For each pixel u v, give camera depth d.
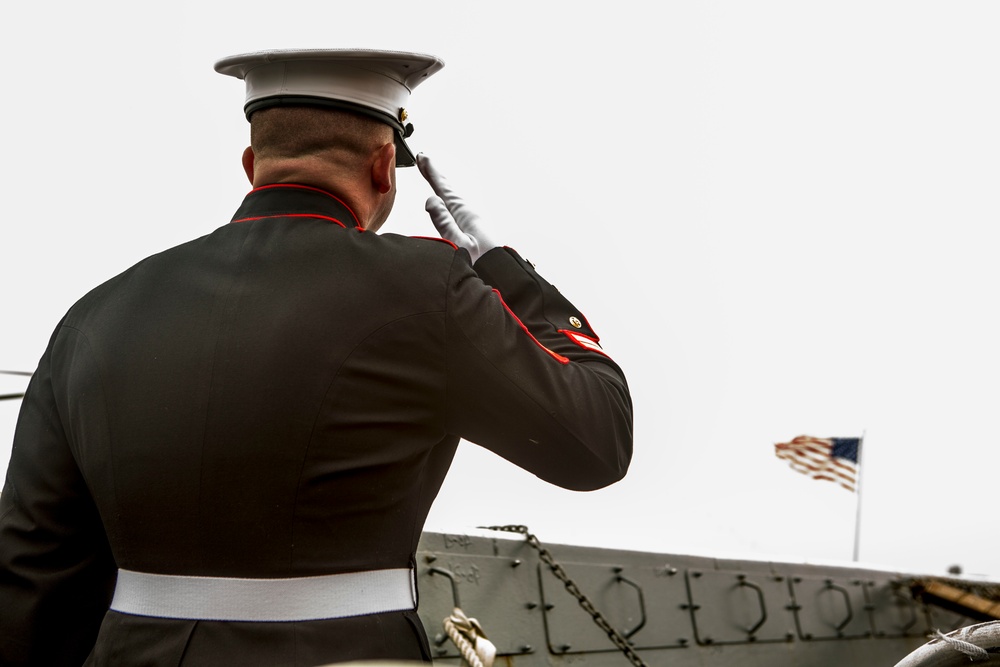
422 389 1.58
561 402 1.63
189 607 1.51
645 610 3.68
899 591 5.04
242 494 1.49
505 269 1.87
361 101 1.75
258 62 1.75
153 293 1.66
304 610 1.50
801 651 4.35
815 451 6.72
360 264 1.60
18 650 1.66
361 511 1.54
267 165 1.75
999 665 1.95
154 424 1.53
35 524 1.68
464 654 2.15
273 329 1.54
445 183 2.01
